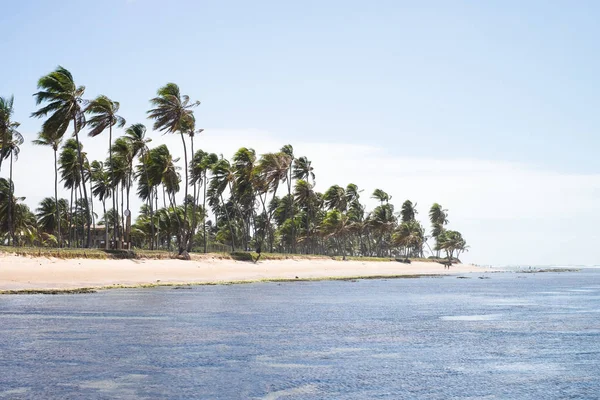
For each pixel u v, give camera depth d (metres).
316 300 51.34
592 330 32.31
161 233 122.38
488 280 113.94
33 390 17.16
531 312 43.25
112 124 78.25
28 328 29.50
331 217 150.25
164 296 50.25
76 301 43.84
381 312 41.75
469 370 21.00
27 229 111.94
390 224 171.62
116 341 25.91
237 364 21.30
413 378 19.59
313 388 17.97
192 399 16.45
